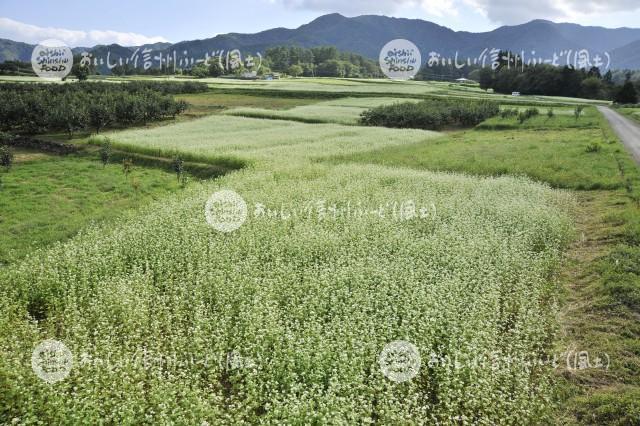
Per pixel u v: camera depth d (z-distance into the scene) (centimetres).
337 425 843
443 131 5669
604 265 1527
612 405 934
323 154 3559
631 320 1223
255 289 1356
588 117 6056
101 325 1161
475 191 2497
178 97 7906
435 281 1439
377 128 5253
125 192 2612
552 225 1895
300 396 920
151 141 3900
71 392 962
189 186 2695
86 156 3622
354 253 1642
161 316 1262
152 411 884
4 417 900
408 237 1794
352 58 18888
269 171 2886
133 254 1642
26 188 2631
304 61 17762
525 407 947
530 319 1219
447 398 932
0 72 10131
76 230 1970
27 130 4609
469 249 1645
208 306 1268
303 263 1588
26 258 1555
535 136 4684
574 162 3238
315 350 1050
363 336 1069
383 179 2802
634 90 9538
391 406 891
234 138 4244
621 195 2408
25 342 1098
